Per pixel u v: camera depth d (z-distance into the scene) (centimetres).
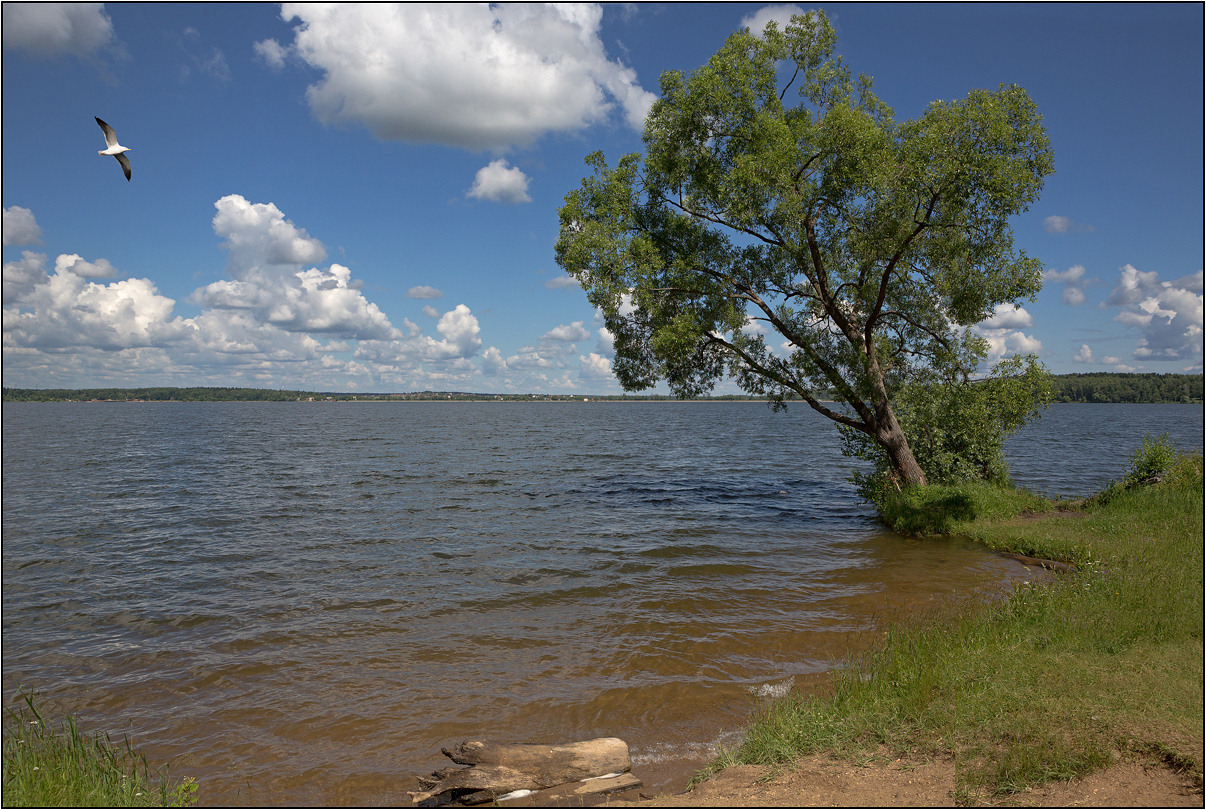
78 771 566
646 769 629
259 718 759
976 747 534
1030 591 947
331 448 5250
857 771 539
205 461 4109
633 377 2100
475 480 3141
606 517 2119
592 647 973
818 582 1322
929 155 1518
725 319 1833
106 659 948
